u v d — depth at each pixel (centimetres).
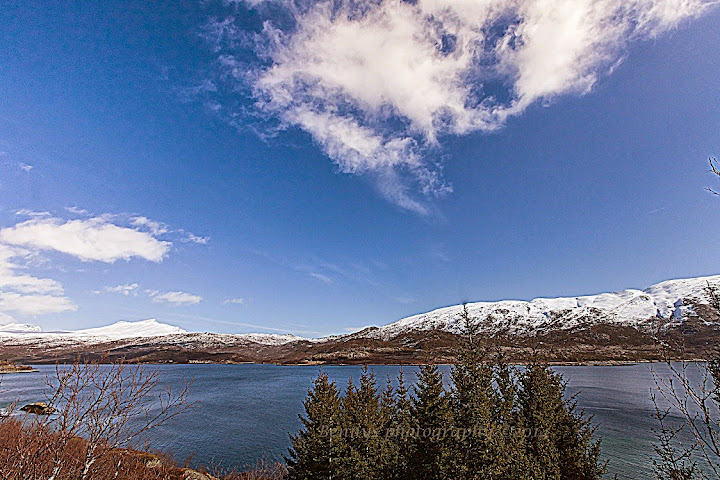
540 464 1978
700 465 2170
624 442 4281
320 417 2491
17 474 709
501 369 2322
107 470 899
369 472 2219
